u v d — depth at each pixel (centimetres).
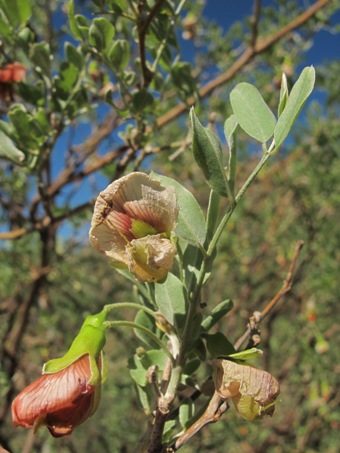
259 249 41
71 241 31
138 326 9
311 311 32
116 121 24
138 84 16
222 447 36
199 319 9
